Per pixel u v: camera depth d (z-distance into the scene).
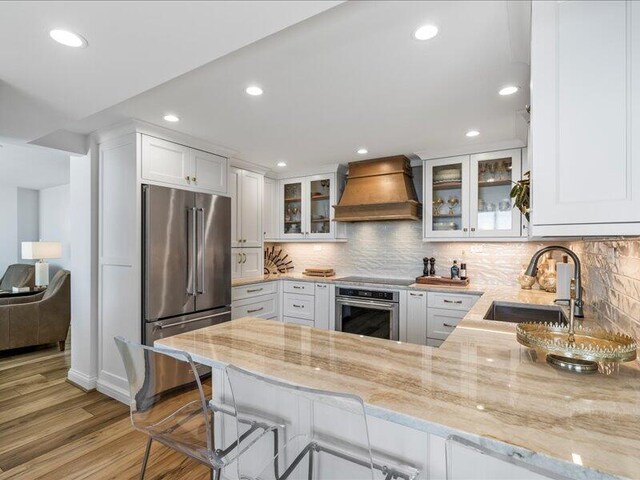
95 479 1.89
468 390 1.00
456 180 3.46
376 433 1.14
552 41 1.04
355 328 3.75
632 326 1.37
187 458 2.08
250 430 1.30
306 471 1.21
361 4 1.38
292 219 4.55
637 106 0.96
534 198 1.05
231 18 1.24
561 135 1.02
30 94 1.87
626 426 0.80
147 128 2.73
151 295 2.68
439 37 1.60
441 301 3.26
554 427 0.79
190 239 3.00
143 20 1.25
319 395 0.88
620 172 0.97
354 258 4.41
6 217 6.36
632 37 0.96
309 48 1.69
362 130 2.90
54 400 2.82
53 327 4.18
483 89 2.14
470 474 0.72
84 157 3.05
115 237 2.83
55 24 1.27
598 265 1.95
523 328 1.38
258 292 3.95
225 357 1.30
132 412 1.37
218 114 2.54
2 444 2.21
